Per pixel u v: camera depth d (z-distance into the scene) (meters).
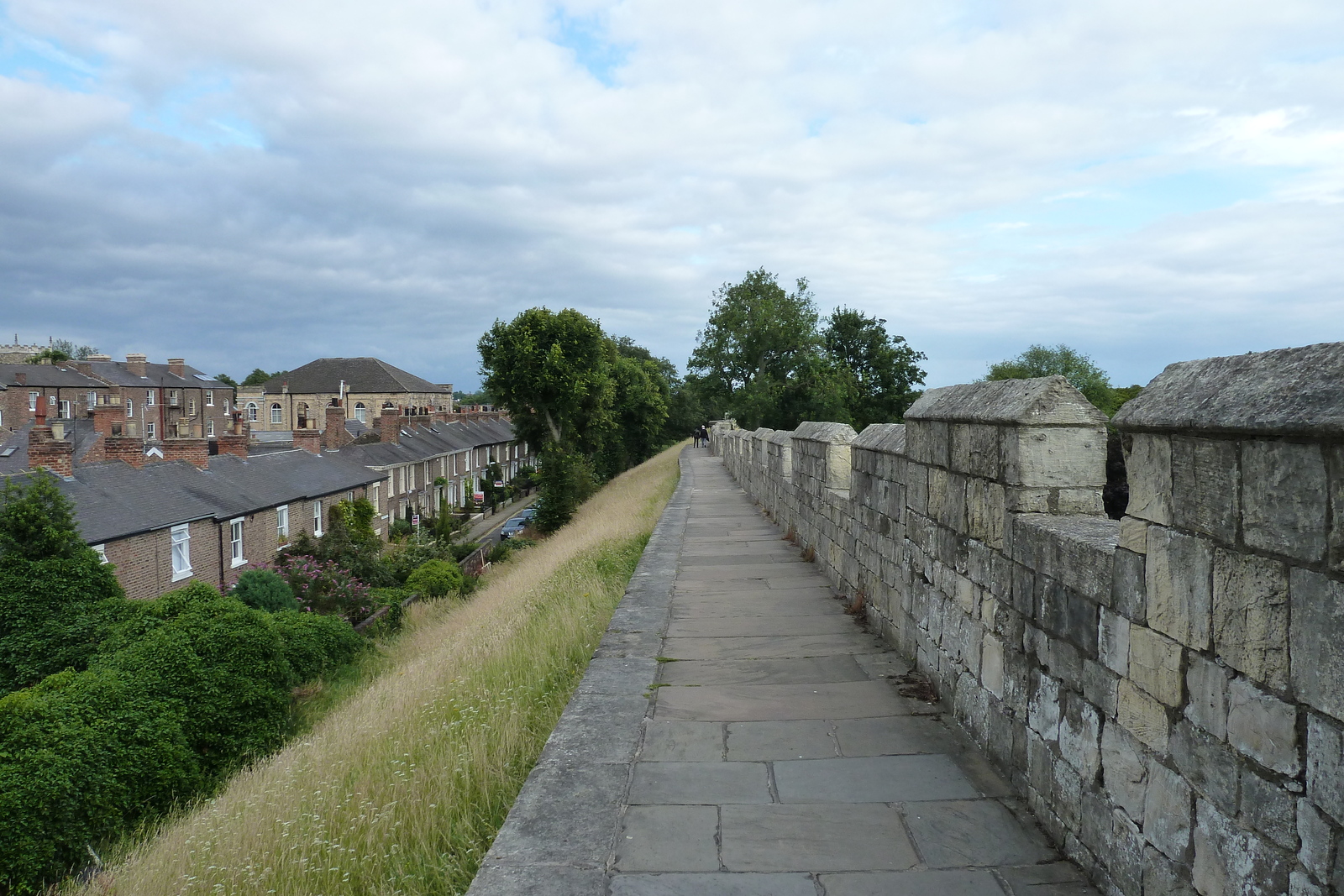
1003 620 4.40
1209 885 2.59
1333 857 2.07
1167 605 2.83
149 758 9.20
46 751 8.30
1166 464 2.84
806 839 3.76
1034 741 3.97
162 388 63.31
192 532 23.64
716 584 9.77
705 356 61.94
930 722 5.18
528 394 45.66
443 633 17.52
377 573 25.61
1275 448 2.27
